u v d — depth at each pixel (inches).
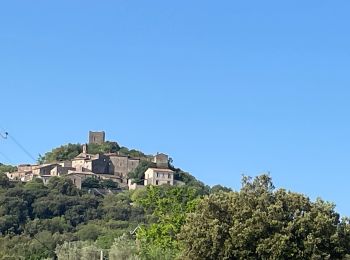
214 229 1708.9
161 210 2787.9
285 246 1653.5
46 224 5816.9
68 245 3703.3
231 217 1756.9
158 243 2704.2
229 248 1696.6
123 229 5723.4
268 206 1738.4
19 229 5580.7
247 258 1685.5
